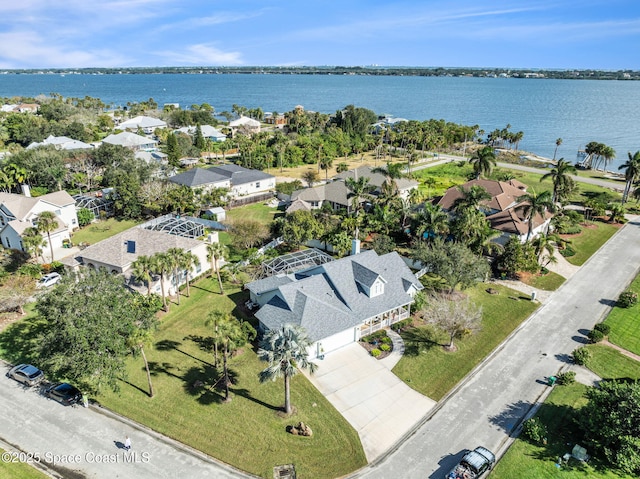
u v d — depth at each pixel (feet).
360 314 153.58
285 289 153.89
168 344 151.84
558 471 102.42
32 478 99.96
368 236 247.50
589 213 291.99
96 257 191.93
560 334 160.35
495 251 217.56
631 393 105.70
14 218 227.20
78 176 321.52
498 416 120.88
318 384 133.28
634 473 101.40
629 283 199.00
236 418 119.03
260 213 295.28
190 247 196.65
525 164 449.48
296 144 491.31
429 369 140.97
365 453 108.78
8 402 125.18
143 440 111.96
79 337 113.60
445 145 535.60
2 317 167.94
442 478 101.60
